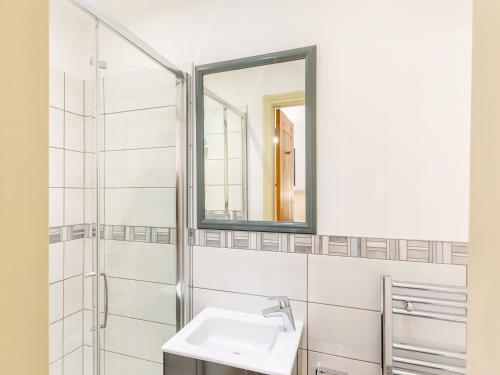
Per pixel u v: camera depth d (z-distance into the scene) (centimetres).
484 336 32
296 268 132
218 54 146
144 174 152
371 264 121
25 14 30
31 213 31
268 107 136
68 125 151
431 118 114
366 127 121
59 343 144
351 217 124
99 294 148
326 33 127
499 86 30
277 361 100
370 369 121
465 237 110
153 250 151
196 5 150
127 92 151
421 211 115
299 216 131
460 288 108
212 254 146
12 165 29
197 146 148
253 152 139
